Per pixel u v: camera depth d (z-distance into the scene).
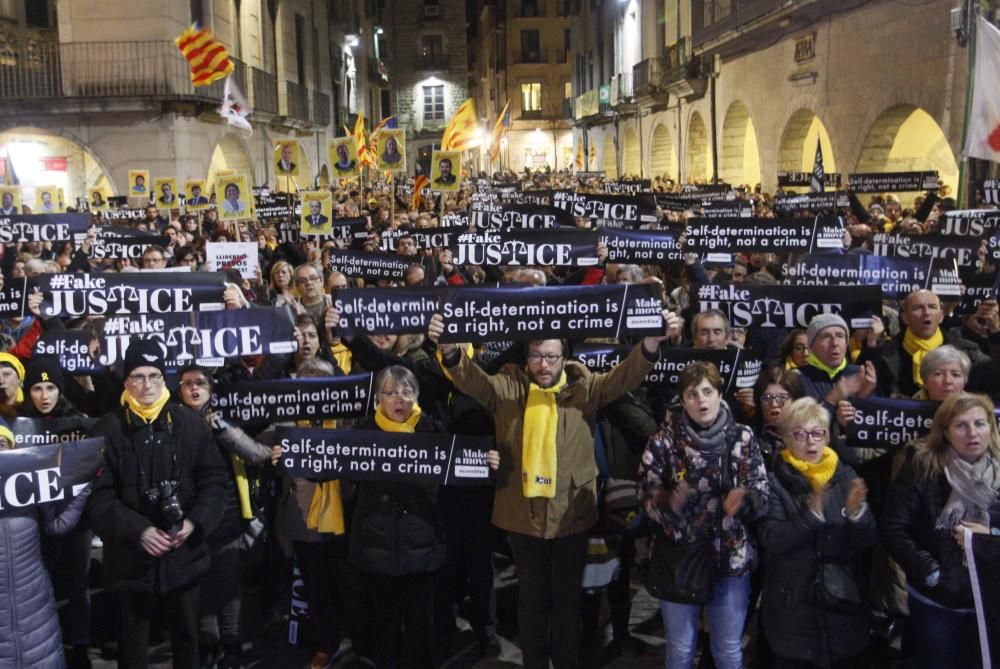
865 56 20.31
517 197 13.95
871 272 6.97
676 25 34.81
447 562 5.73
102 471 4.79
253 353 5.66
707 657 5.33
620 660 5.70
